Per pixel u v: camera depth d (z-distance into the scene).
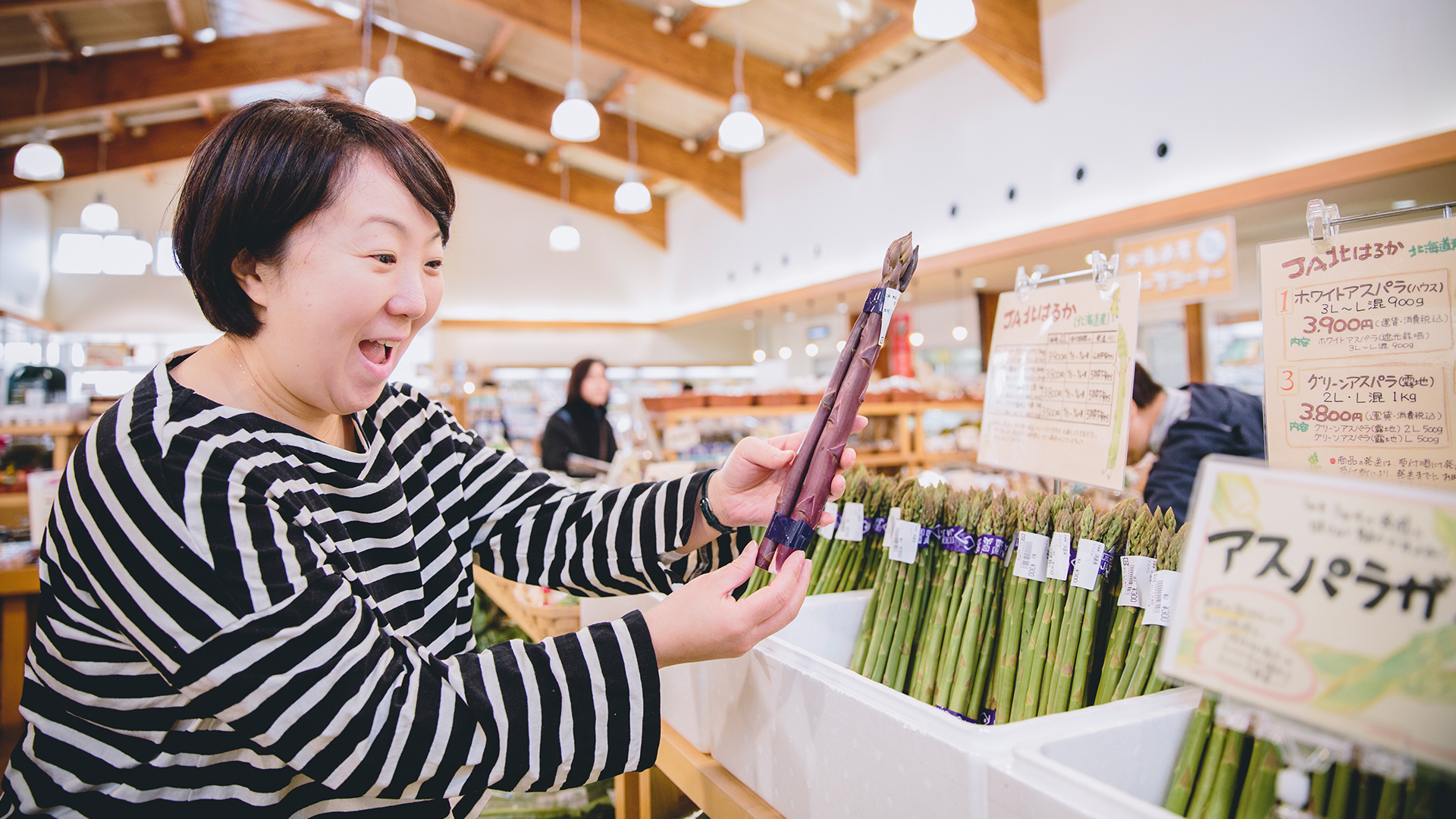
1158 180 5.00
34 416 4.42
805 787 0.85
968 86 6.47
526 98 8.88
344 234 0.66
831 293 8.09
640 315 12.73
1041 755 0.61
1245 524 0.57
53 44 7.02
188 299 10.87
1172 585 0.82
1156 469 2.01
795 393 4.93
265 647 0.59
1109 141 5.30
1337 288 0.90
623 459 3.52
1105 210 5.34
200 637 0.59
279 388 0.75
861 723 0.77
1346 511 0.52
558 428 4.38
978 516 1.03
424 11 7.72
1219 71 4.62
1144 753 0.71
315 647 0.61
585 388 4.41
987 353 8.14
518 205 12.30
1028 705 0.91
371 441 0.83
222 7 7.58
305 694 0.59
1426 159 3.59
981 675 0.98
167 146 9.33
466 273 12.00
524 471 1.07
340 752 0.60
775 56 7.32
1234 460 0.59
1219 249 4.55
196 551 0.60
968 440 5.21
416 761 0.62
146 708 0.66
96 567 0.62
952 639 1.00
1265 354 0.96
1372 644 0.49
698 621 0.71
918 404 4.98
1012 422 1.28
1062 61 5.61
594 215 12.03
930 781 0.68
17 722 2.86
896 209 7.34
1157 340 6.73
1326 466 0.90
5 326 9.27
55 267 10.48
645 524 0.97
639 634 0.71
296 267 0.66
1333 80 4.10
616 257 12.66
